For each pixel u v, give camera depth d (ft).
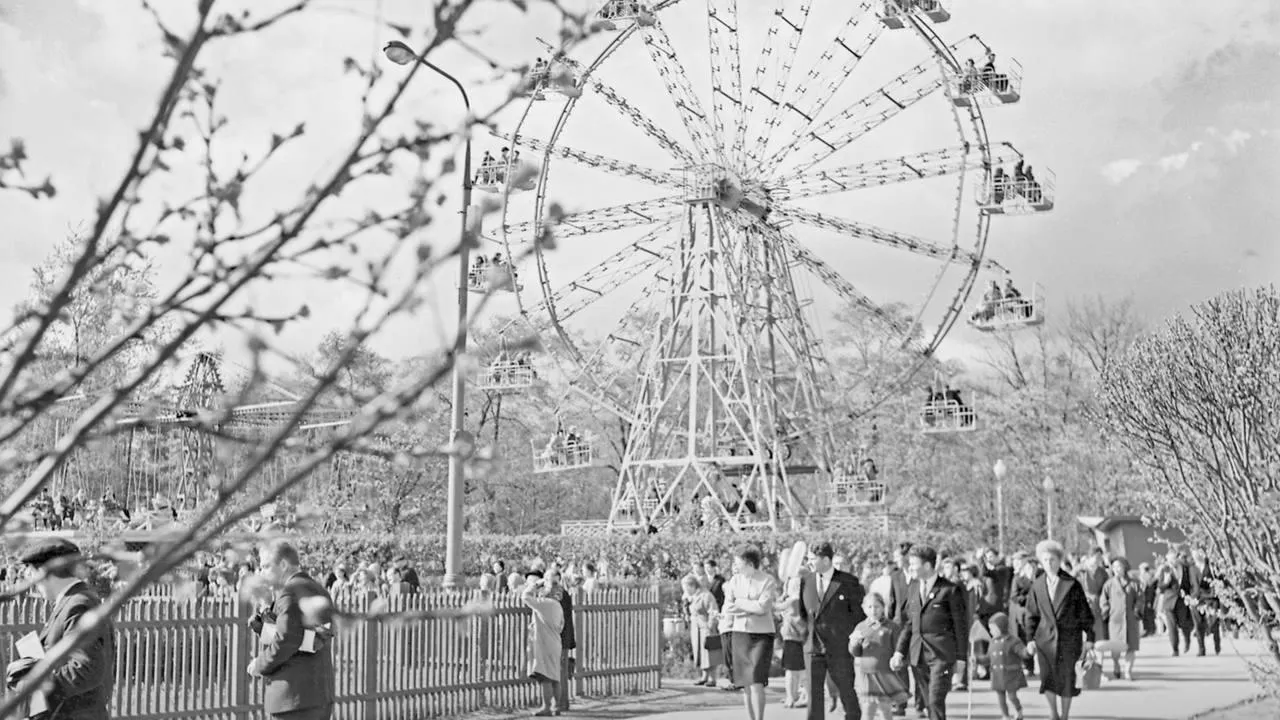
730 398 194.80
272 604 33.35
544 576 65.16
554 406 234.58
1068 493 205.87
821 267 181.88
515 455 226.38
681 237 178.70
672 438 186.70
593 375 184.44
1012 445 211.20
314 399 9.49
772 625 53.31
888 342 220.02
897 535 156.97
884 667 51.98
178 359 11.75
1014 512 210.59
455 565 71.26
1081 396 201.26
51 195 10.25
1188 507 53.72
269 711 33.55
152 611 47.16
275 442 9.39
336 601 54.95
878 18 169.17
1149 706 63.67
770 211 179.11
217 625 49.14
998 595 78.54
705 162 178.50
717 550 153.79
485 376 92.07
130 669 45.96
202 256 10.00
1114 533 159.74
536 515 240.94
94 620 9.12
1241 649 102.12
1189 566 96.37
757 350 185.06
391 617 12.50
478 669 61.57
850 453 193.26
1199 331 53.47
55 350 11.91
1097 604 77.30
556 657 62.03
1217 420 52.13
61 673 24.95
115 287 11.43
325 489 101.91
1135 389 54.29
